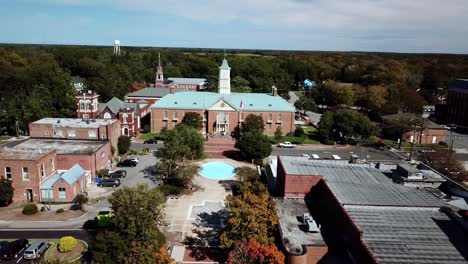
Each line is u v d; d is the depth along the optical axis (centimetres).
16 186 6038
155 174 7488
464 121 13400
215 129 10938
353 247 3769
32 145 7338
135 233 4009
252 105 11056
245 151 8325
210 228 5325
